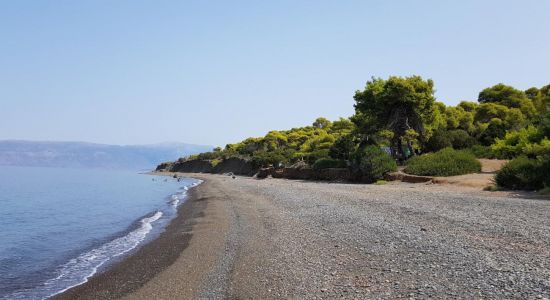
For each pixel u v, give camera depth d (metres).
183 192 48.53
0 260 14.83
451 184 26.50
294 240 13.28
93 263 13.81
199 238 16.06
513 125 43.84
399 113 42.22
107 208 33.81
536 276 7.61
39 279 12.04
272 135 101.25
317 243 12.47
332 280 8.73
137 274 11.66
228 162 103.94
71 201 41.72
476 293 7.06
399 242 11.45
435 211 16.00
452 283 7.71
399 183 31.83
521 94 67.06
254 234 15.31
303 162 60.53
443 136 43.34
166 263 12.55
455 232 12.00
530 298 6.60
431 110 43.06
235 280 9.55
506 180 22.31
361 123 48.03
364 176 37.47
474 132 52.12
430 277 8.20
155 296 9.31
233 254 12.41
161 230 20.14
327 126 109.88
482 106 59.81
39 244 18.12
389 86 41.78
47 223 25.39
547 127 27.95
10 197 48.44
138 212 30.03
